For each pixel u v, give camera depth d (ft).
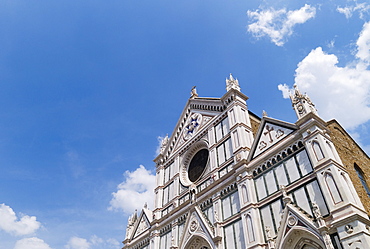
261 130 107.76
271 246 81.20
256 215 92.53
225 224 103.55
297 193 84.23
